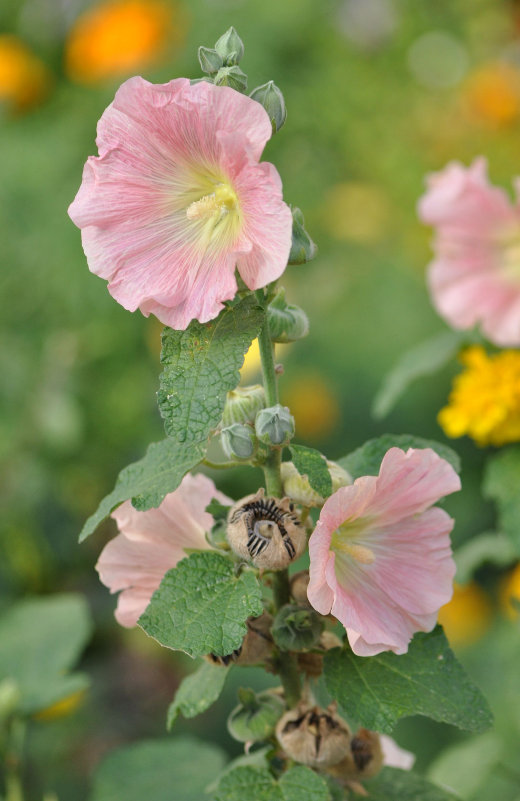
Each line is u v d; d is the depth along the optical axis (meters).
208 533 0.79
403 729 1.64
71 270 1.95
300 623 0.77
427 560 0.76
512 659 1.48
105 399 1.95
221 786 0.77
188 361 0.72
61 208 1.96
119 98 0.73
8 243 1.97
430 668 0.76
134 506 0.75
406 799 0.84
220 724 1.71
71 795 1.52
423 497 0.76
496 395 1.09
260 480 1.85
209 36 2.04
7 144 1.99
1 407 1.89
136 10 1.99
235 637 0.73
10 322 1.96
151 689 1.79
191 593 0.74
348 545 0.76
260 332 0.75
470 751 1.25
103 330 1.96
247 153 0.71
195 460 0.76
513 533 1.08
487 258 1.16
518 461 1.10
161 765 1.02
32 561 1.79
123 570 0.80
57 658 1.14
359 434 2.08
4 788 1.38
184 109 0.72
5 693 1.08
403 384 1.16
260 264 0.72
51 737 1.58
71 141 1.98
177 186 0.74
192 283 0.73
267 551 0.74
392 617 0.76
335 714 0.79
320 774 0.82
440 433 2.06
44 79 2.05
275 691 0.83
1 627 1.17
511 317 1.15
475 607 1.81
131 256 0.74
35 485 1.81
